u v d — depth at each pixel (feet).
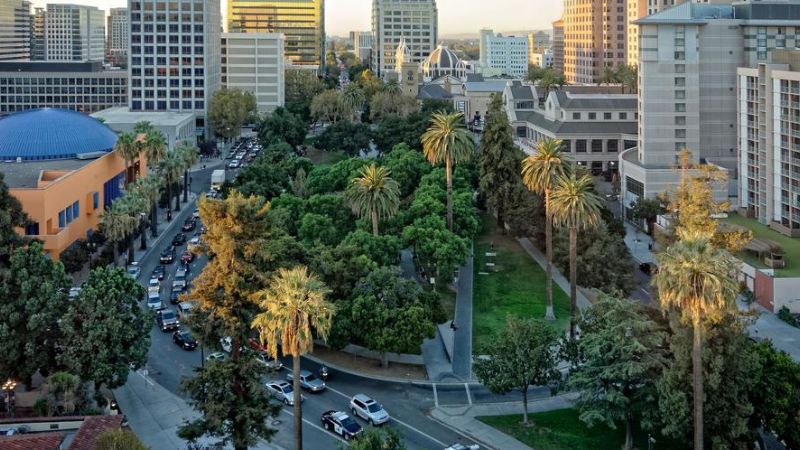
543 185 372.58
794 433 233.55
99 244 477.77
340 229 443.73
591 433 263.29
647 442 255.91
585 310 282.77
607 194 644.69
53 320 274.57
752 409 227.40
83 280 424.87
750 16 549.13
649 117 556.92
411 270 436.76
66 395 248.11
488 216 564.30
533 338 265.54
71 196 456.04
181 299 245.24
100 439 188.65
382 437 202.90
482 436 260.83
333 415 265.34
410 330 297.94
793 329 355.77
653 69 552.82
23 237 300.40
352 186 434.71
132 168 581.12
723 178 380.17
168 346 339.16
